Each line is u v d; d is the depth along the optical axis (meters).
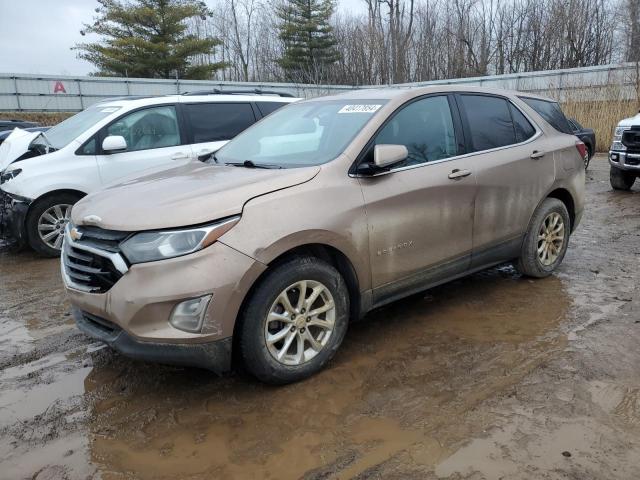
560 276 5.17
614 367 3.38
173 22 39.09
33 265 6.21
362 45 42.62
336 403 3.06
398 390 3.17
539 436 2.70
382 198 3.52
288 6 43.03
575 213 5.24
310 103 4.50
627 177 10.16
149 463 2.60
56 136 7.08
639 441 2.65
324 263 3.29
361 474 2.47
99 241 3.06
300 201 3.18
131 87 28.36
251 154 4.09
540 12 37.62
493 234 4.37
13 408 3.10
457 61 39.56
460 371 3.38
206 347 2.89
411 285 3.84
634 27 32.91
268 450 2.67
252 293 3.03
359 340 3.86
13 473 2.53
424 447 2.64
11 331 4.23
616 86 19.34
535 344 3.72
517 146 4.59
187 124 7.11
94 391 3.28
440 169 3.91
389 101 3.88
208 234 2.86
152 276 2.81
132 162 6.75
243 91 8.33
